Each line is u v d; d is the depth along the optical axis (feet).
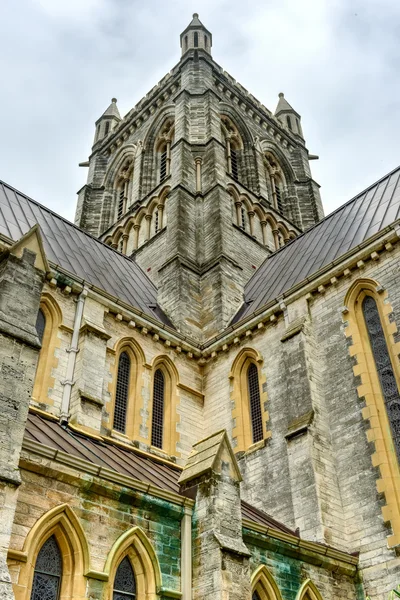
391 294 85.81
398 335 82.53
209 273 122.83
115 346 94.32
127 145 184.85
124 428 90.79
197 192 141.38
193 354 107.45
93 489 54.29
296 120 213.46
